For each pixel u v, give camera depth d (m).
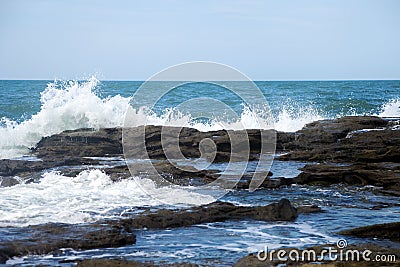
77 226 9.16
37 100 34.69
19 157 17.02
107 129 19.47
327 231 9.59
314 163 16.67
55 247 8.29
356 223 10.18
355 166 14.98
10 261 7.81
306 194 12.97
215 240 9.02
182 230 9.68
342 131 20.52
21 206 10.95
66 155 17.45
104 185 13.20
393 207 11.65
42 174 14.20
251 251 8.38
